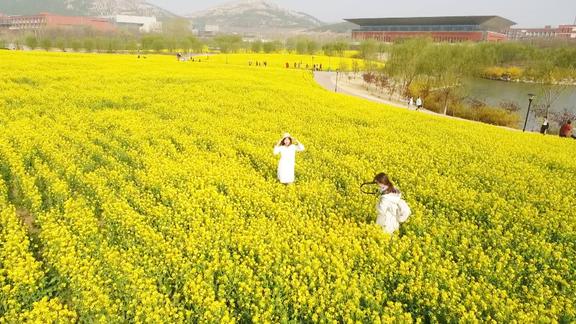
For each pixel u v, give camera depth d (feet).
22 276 29.55
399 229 39.55
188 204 40.68
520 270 32.91
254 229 36.70
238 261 31.91
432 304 28.07
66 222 38.22
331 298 28.63
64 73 125.90
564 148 77.56
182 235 35.68
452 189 48.32
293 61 336.08
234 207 42.22
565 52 319.27
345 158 60.49
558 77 219.41
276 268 31.22
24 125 66.33
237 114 88.94
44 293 29.71
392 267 31.40
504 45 367.04
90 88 108.58
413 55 217.56
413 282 29.99
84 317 27.58
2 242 33.86
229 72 170.50
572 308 28.07
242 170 53.21
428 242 35.60
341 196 47.24
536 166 62.49
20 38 425.28
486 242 37.76
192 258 32.14
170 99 100.01
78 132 66.13
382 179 37.06
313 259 32.50
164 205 43.65
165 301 28.94
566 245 38.65
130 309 27.81
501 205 44.39
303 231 37.01
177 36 501.56
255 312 27.61
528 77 312.50
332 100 115.75
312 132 75.51
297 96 118.62
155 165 52.85
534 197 48.14
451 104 166.91
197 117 82.89
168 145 62.59
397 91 218.18
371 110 104.27
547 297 29.37
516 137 84.64
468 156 64.80
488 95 233.76
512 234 38.11
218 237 35.06
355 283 28.89
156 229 38.17
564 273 33.19
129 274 29.86
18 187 46.37
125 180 50.08
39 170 48.24
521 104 201.57
